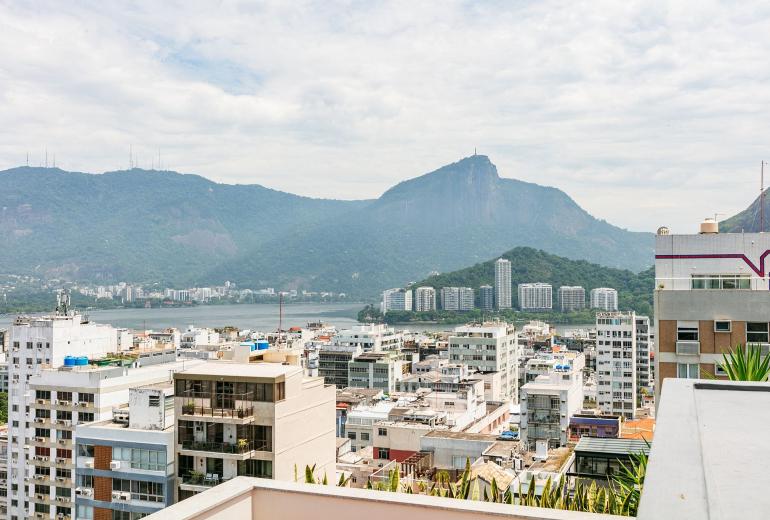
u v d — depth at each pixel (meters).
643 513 5.34
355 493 9.41
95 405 77.69
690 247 36.28
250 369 46.31
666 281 36.41
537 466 56.84
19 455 106.19
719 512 5.18
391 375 167.38
